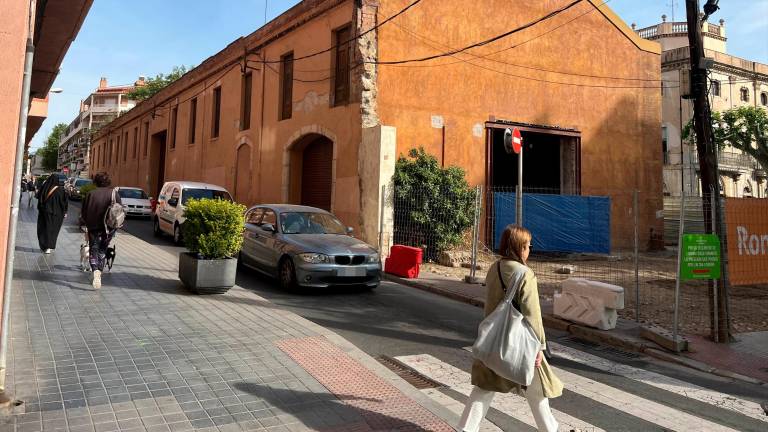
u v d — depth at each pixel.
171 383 4.39
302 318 6.90
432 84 15.55
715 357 6.50
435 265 13.73
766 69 33.78
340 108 15.34
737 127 25.47
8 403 3.72
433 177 14.08
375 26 14.66
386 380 4.82
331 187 16.33
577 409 4.60
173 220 14.96
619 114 19.70
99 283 7.57
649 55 20.56
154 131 33.09
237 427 3.69
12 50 3.52
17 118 3.59
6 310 3.91
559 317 8.11
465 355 6.05
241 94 21.56
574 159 18.58
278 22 18.55
